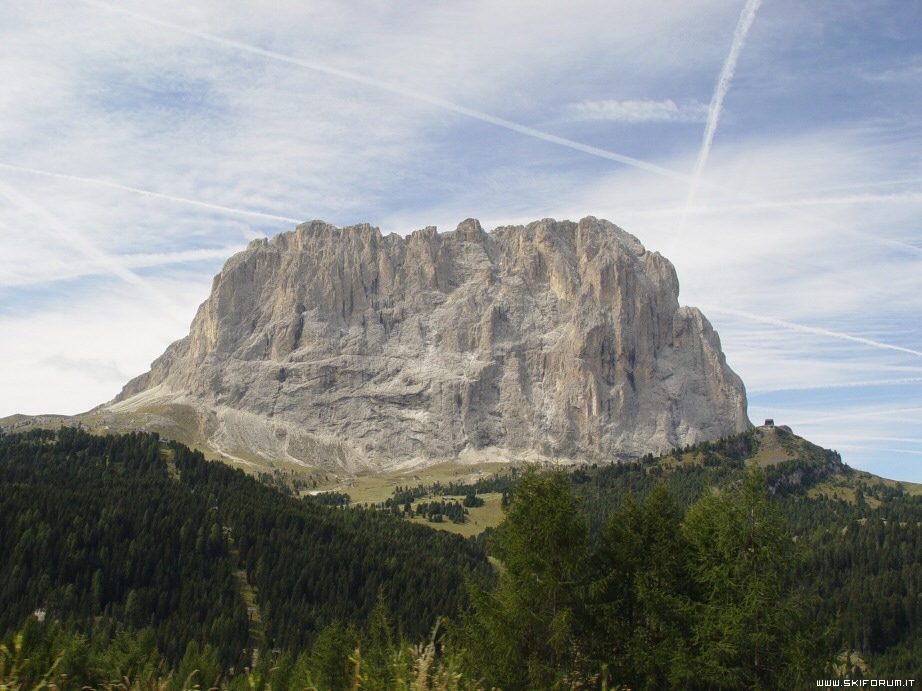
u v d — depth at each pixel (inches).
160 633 5748.0
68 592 5984.3
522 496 1844.2
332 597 6692.9
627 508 1929.1
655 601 1708.9
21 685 922.1
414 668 1069.8
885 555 7741.1
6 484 7500.0
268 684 1253.7
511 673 1665.8
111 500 7741.1
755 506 1764.3
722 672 1619.1
